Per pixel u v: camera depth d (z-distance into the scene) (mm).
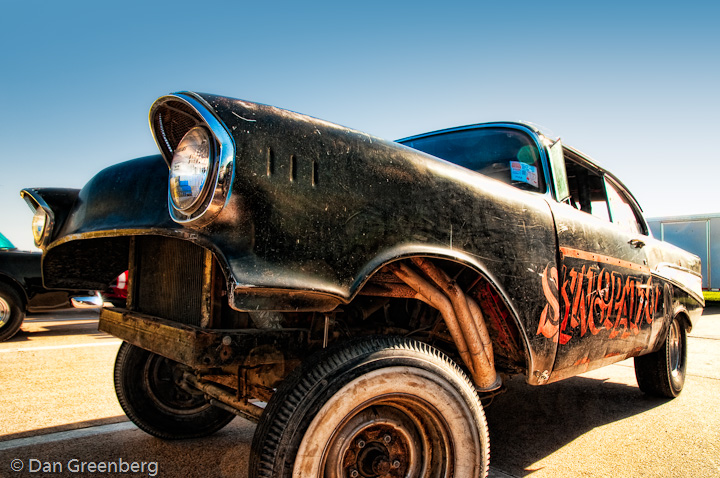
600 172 3217
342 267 1415
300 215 1372
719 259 14984
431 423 1623
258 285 1241
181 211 1292
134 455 2371
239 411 1876
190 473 2182
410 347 1589
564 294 2207
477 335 1838
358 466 1561
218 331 1574
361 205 1497
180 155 1339
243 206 1286
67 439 2559
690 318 3898
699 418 3316
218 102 1346
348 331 1905
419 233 1624
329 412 1374
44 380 3773
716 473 2391
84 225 1854
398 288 1789
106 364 4426
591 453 2635
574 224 2398
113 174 1874
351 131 1597
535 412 3396
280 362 1696
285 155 1381
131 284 2135
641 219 3752
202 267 1704
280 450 1326
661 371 3648
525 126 2670
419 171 1698
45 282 2176
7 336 5824
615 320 2674
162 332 1723
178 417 2621
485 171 2564
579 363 2352
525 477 2299
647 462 2516
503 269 1888
